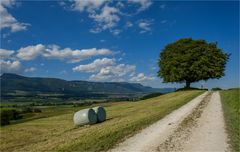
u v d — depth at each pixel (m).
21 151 16.52
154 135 17.48
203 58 72.75
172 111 29.55
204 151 13.69
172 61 74.31
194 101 39.25
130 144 15.37
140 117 26.25
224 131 17.92
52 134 22.27
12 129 28.09
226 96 42.56
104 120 28.14
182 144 15.12
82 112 26.19
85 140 16.77
